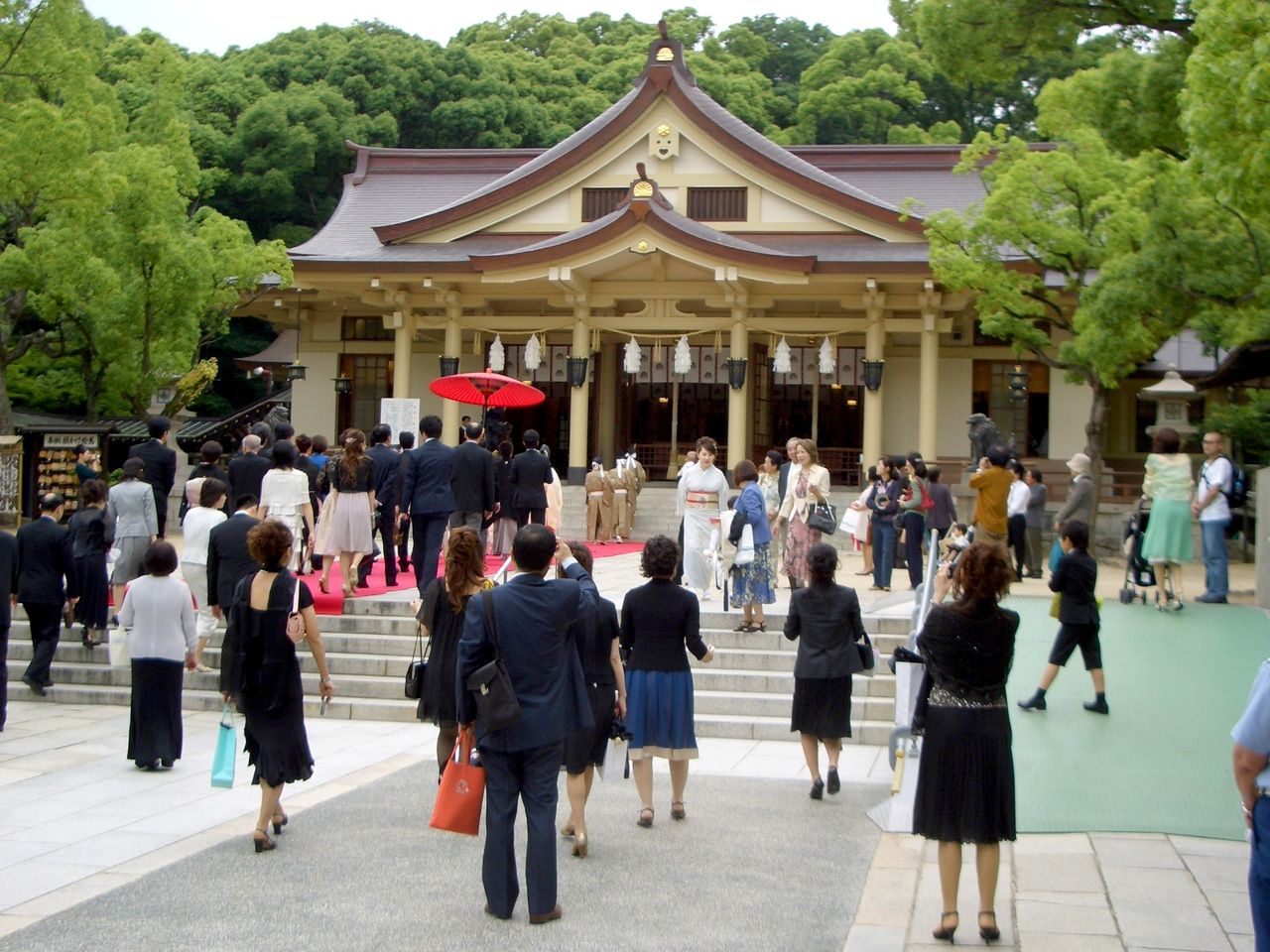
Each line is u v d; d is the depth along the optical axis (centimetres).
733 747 1061
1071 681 1098
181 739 936
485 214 2775
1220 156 1120
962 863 705
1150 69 1814
